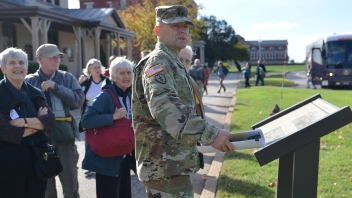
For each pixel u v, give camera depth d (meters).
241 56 72.56
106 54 25.30
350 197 4.20
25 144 3.19
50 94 4.03
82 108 5.91
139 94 2.50
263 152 2.25
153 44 30.28
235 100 14.50
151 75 2.28
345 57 22.19
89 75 6.12
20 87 3.28
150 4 30.41
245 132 2.37
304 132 2.27
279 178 3.07
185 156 2.43
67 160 4.11
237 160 5.81
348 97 14.76
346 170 5.11
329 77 22.36
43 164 3.18
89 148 3.76
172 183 2.46
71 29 22.05
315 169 2.36
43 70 4.18
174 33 2.52
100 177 3.74
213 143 2.21
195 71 13.06
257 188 4.58
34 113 3.31
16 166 3.13
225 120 9.87
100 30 21.34
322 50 22.64
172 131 2.17
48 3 23.08
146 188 2.58
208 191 4.62
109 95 3.76
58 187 5.27
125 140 3.57
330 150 6.25
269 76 41.56
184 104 2.25
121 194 3.98
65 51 23.11
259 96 15.61
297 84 28.31
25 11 15.09
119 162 3.71
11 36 18.77
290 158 3.01
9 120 3.12
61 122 4.04
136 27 30.27
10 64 3.16
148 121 2.50
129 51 26.53
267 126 2.91
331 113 2.29
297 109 2.99
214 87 24.88
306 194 2.38
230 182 4.82
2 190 3.17
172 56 2.50
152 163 2.47
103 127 3.60
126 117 3.75
